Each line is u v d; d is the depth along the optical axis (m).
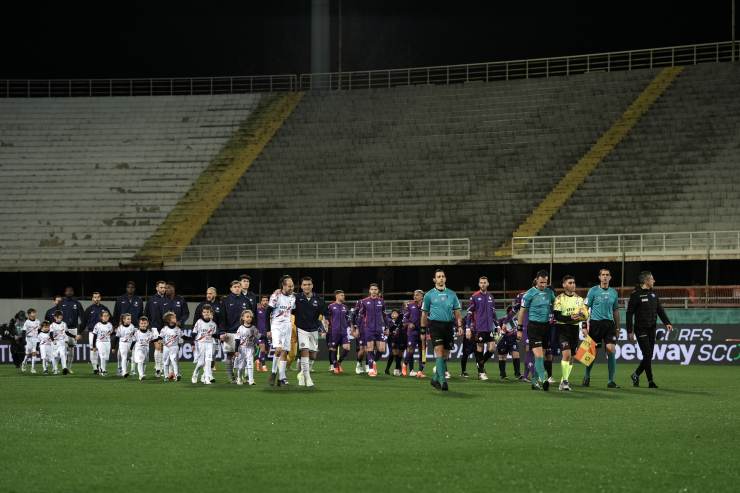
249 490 7.43
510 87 47.91
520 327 17.22
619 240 36.28
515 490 7.43
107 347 23.95
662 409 13.23
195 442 9.88
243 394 16.16
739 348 27.30
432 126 46.50
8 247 42.12
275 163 45.91
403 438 10.16
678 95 44.34
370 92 49.88
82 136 48.53
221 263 39.38
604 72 47.06
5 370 26.50
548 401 14.52
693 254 34.81
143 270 40.41
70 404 14.29
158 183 45.44
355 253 38.66
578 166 41.59
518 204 40.25
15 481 7.78
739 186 38.06
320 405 13.88
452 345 16.97
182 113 50.06
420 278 39.59
